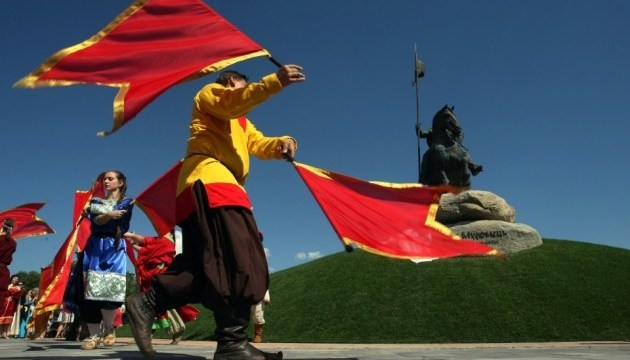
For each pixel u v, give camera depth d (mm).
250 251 3117
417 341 11695
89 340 6156
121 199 6547
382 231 4004
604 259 16531
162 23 3328
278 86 3131
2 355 4402
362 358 4387
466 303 13211
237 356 3123
